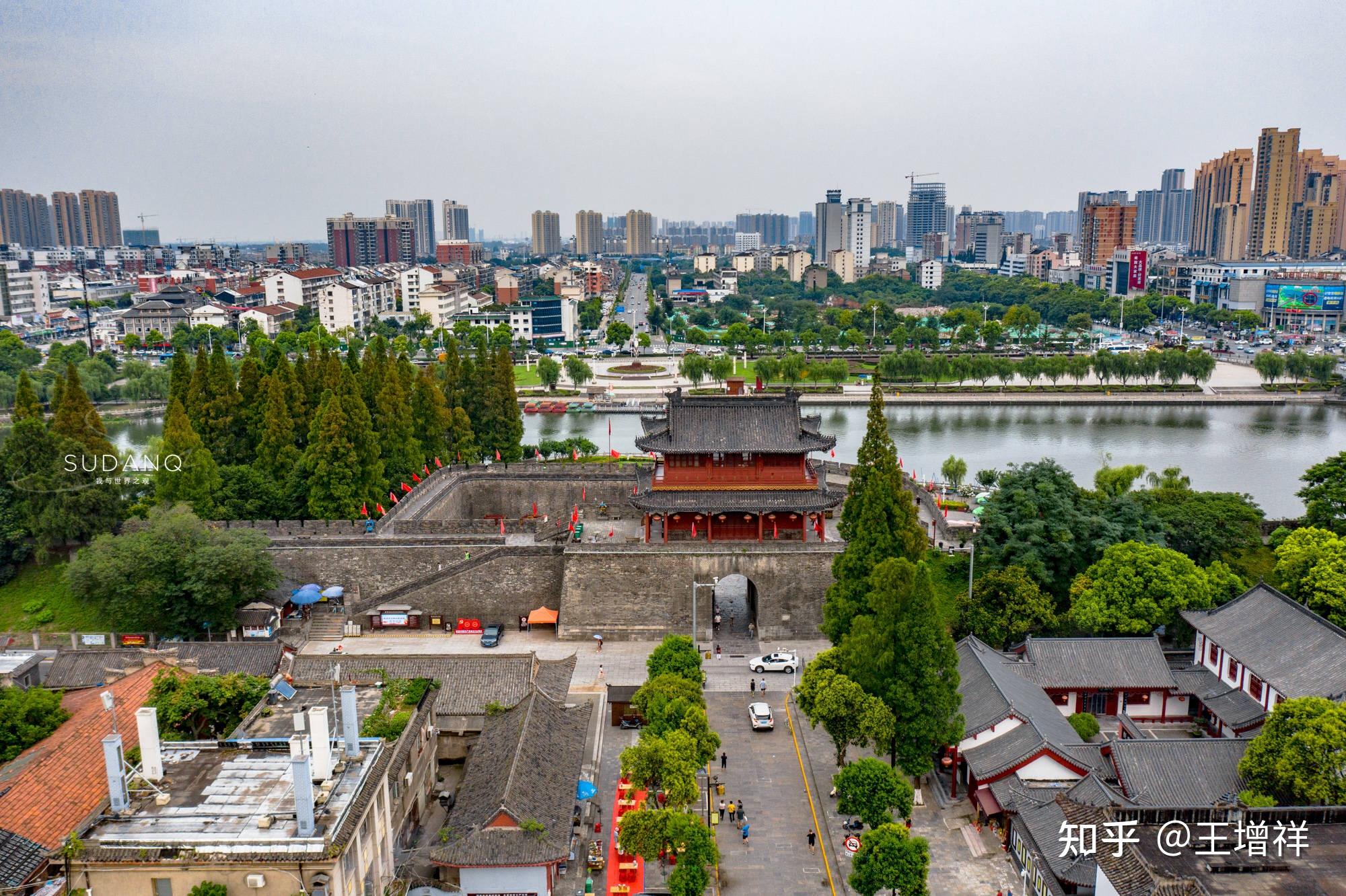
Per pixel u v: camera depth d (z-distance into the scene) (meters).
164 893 57.75
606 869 78.12
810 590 124.56
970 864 79.00
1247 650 96.56
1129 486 155.00
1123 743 82.94
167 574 117.50
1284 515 178.25
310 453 142.75
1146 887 60.81
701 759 82.94
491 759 80.06
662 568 125.06
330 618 128.25
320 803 61.78
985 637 110.75
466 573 128.88
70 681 100.88
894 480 106.75
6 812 68.94
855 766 79.44
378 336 175.88
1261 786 78.00
